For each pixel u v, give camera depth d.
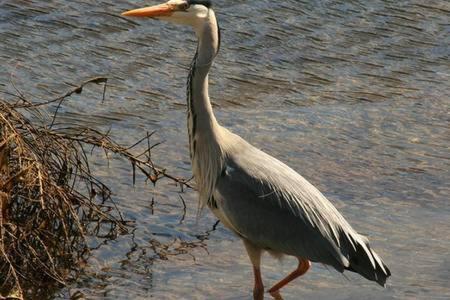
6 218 10.87
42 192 10.89
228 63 17.50
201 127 11.36
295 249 11.16
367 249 10.99
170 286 11.30
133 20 18.36
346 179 14.22
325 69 17.77
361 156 14.95
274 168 11.45
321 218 11.22
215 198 11.44
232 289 11.34
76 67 16.58
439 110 16.70
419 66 18.23
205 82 11.30
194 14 11.17
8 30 17.39
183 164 14.16
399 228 12.82
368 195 13.77
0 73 15.98
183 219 12.86
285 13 19.44
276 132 15.45
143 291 11.14
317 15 19.56
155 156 14.27
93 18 18.20
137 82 16.41
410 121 16.25
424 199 13.73
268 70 17.48
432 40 19.19
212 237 12.55
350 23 19.45
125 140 14.59
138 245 12.15
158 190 13.45
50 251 11.38
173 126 15.22
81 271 11.45
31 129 11.63
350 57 18.27
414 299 11.05
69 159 12.10
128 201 13.08
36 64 16.45
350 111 16.42
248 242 11.40
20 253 10.85
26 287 10.95
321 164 14.62
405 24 19.66
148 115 15.45
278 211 11.18
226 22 18.73
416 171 14.57
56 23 17.86
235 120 15.70
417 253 12.14
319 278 11.77
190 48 17.75
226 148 11.41
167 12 11.22
